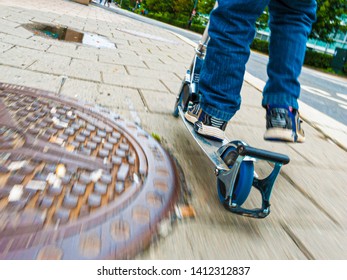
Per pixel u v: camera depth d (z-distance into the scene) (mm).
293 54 1474
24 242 857
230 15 1454
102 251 909
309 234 1319
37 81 2338
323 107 5180
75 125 1610
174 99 2820
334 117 4547
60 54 3436
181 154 1770
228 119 1591
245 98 3682
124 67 3645
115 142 1557
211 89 1559
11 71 2412
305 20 1517
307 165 2133
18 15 5645
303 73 12266
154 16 43875
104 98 2381
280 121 1439
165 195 1261
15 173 1106
